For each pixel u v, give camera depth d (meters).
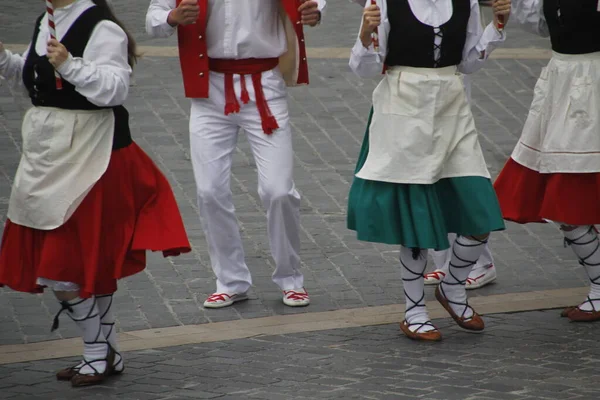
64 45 12.95
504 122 25.91
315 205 21.31
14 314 16.34
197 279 17.94
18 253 13.32
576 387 13.45
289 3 16.17
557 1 15.64
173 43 31.14
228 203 16.73
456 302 15.61
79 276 13.14
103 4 13.26
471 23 14.98
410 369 14.14
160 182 13.66
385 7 14.70
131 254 13.45
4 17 33.09
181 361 14.52
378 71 14.88
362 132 25.19
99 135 13.16
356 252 19.17
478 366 14.25
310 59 29.77
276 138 16.45
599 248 16.11
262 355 14.74
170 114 25.92
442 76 14.80
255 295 17.38
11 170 22.58
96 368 13.66
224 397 13.19
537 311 16.69
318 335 15.59
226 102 16.31
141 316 16.34
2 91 27.12
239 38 16.11
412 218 14.76
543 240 19.97
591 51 15.67
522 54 30.62
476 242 15.23
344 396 13.16
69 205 12.95
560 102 15.79
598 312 16.14
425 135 14.62
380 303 16.98
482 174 14.92
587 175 15.70
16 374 14.04
